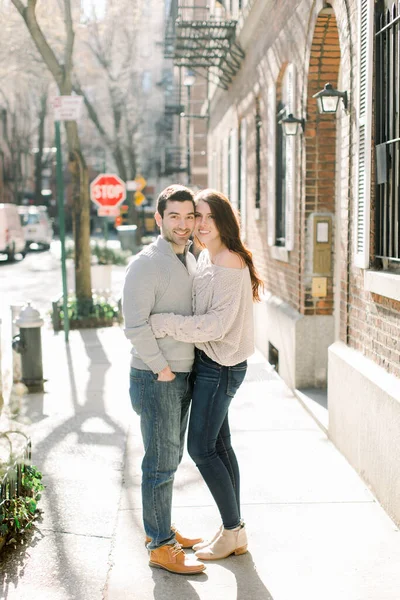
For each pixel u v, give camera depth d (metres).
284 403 7.04
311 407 6.59
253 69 10.84
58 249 31.30
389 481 4.29
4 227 28.42
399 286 4.18
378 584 3.48
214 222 3.59
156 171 42.78
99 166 52.06
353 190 5.29
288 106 7.75
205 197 3.60
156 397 3.51
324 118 7.06
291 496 4.62
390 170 4.64
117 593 3.41
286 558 3.77
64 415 6.60
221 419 3.64
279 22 8.49
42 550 3.85
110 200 17.25
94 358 9.59
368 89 4.82
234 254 3.56
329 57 6.83
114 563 3.71
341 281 5.66
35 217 36.25
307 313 7.34
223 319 3.42
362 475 4.87
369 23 4.78
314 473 5.04
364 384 4.78
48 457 5.37
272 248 9.00
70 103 10.62
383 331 4.64
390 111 4.61
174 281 3.51
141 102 33.28
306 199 7.20
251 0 9.70
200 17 16.98
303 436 5.92
